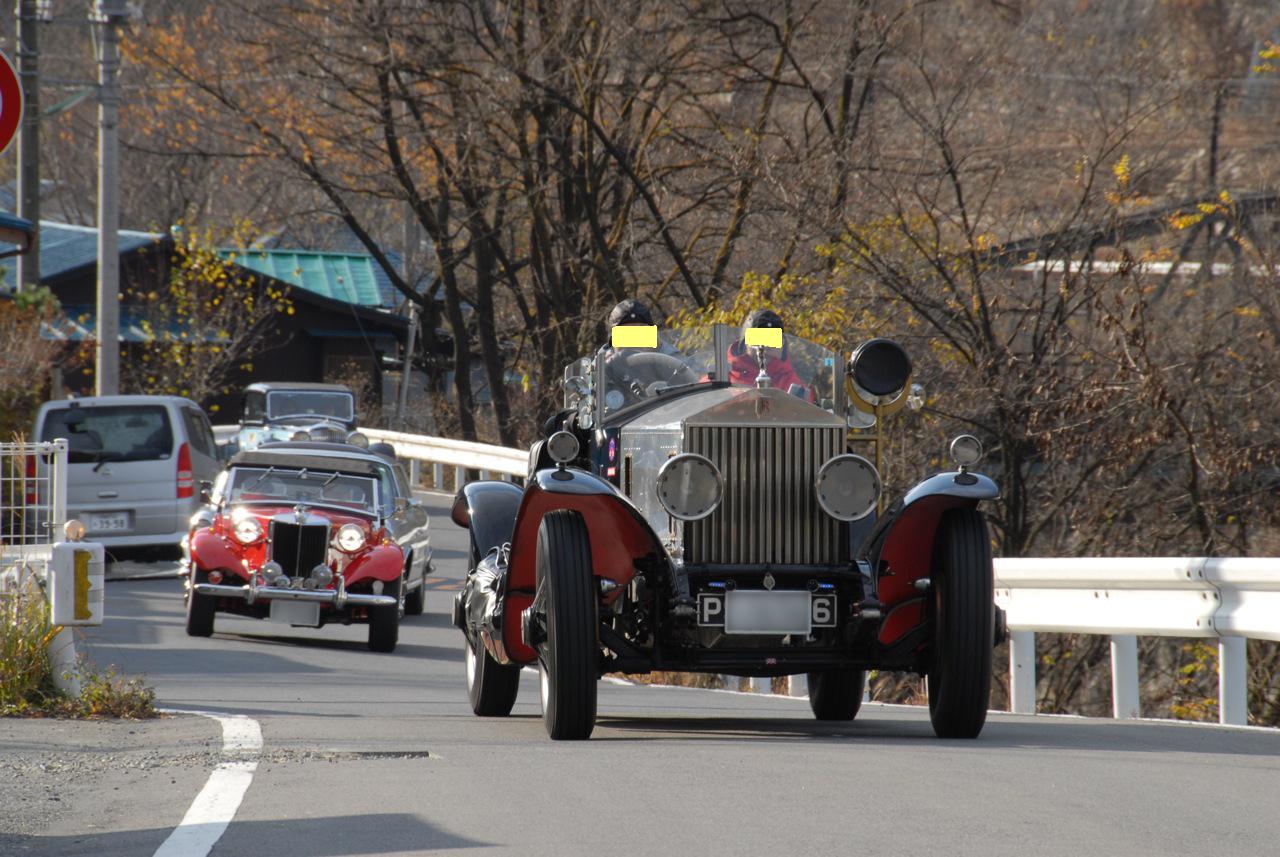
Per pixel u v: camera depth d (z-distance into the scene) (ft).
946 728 99.50
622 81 370.73
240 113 424.87
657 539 95.71
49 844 69.77
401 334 583.17
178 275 523.70
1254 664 183.62
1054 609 143.43
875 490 96.89
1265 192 245.86
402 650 186.39
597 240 378.53
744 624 95.61
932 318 243.81
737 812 72.18
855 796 75.87
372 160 424.05
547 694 98.58
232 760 91.50
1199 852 63.26
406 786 80.64
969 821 69.46
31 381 294.46
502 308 523.70
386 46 379.35
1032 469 254.27
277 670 157.89
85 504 252.83
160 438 257.14
